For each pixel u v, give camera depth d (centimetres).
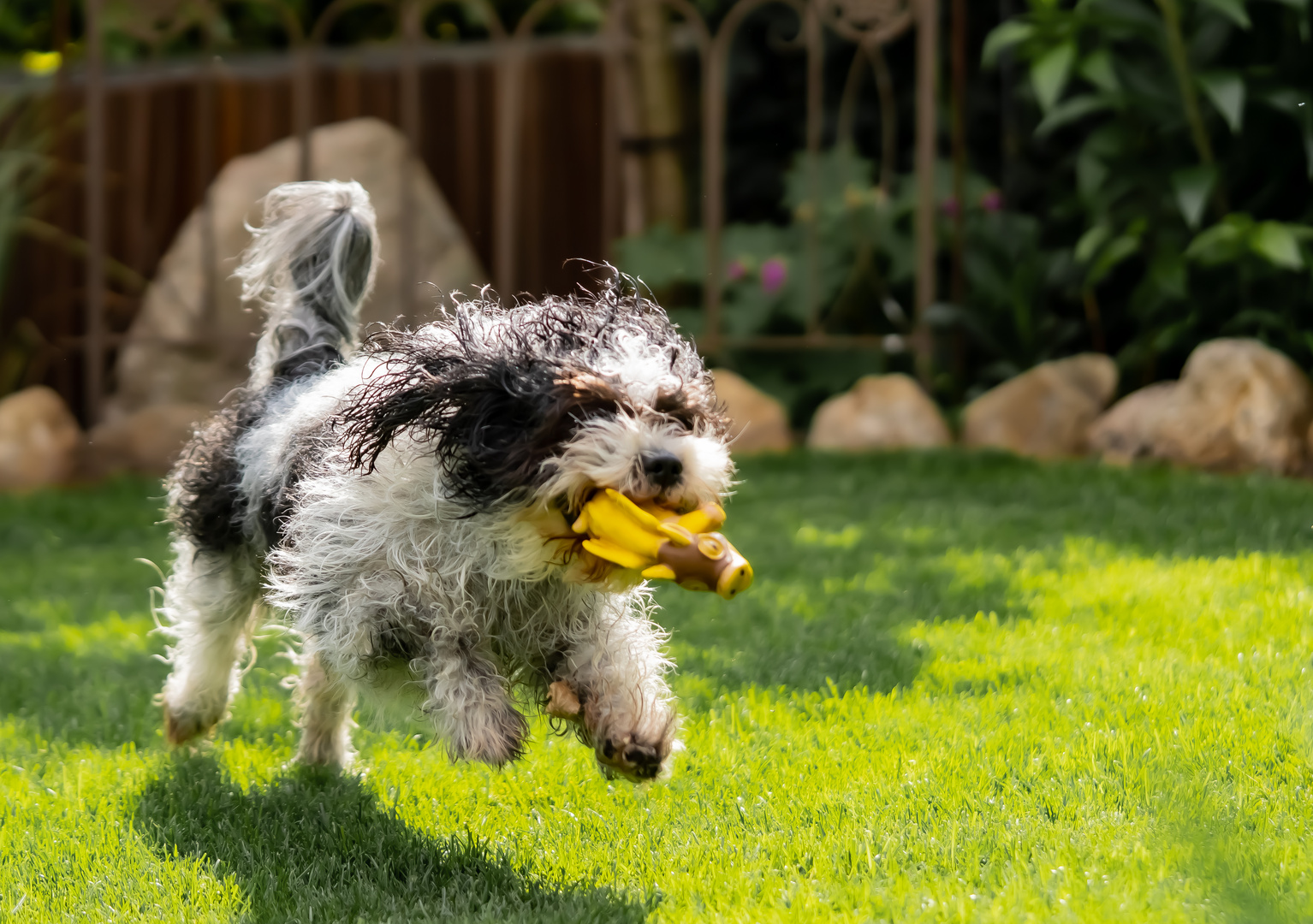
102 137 1218
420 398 382
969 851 376
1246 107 1112
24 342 1330
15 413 1197
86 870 391
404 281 1240
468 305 418
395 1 1459
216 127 1324
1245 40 1123
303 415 441
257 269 520
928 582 725
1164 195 1138
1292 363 1056
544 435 365
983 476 1034
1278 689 503
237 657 518
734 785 445
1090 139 1149
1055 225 1255
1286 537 781
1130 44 1169
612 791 451
